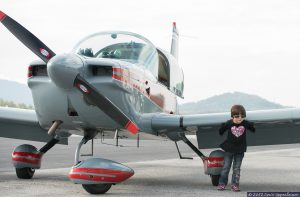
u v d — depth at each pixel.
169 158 13.59
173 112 8.80
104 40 7.07
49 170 8.94
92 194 5.90
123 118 6.23
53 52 6.09
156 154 15.41
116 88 6.12
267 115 6.68
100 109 6.07
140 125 6.95
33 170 7.55
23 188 6.33
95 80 6.02
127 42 7.14
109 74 6.10
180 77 9.12
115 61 6.28
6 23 6.13
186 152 16.97
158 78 8.26
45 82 6.11
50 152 14.64
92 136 6.89
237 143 6.29
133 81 6.56
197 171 9.48
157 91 7.67
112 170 5.90
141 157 13.79
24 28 6.11
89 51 6.94
